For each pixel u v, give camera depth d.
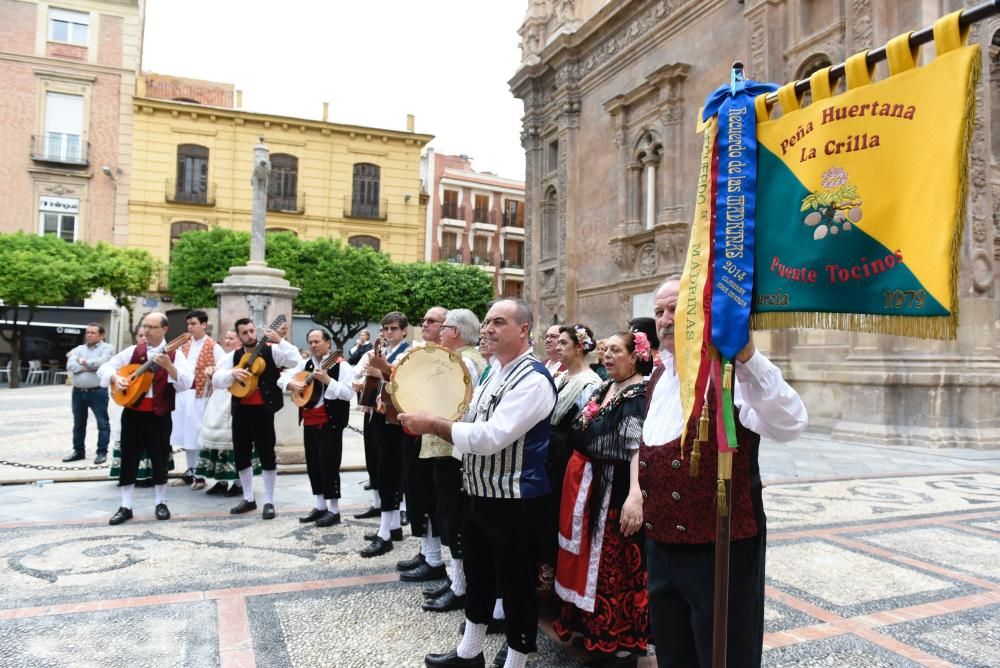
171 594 4.02
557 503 3.52
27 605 3.80
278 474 8.02
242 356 6.14
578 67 21.73
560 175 22.22
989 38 11.71
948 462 9.45
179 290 28.38
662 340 2.47
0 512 6.02
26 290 24.45
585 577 3.20
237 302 8.76
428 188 45.72
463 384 3.12
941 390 11.01
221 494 6.92
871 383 11.61
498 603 3.69
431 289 31.28
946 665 3.19
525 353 3.07
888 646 3.38
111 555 4.76
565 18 21.84
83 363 8.73
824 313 1.82
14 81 29.30
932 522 5.96
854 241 1.78
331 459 5.71
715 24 15.95
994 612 3.85
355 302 29.92
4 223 29.20
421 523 4.40
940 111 1.65
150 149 31.77
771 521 5.96
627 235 18.48
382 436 5.01
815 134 1.88
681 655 2.29
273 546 5.08
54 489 7.05
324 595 4.07
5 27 29.14
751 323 1.98
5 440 10.73
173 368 5.78
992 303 11.52
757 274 1.97
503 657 3.24
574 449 3.39
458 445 2.86
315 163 34.75
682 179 16.75
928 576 4.46
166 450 5.94
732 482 2.17
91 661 3.12
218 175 33.03
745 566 2.18
